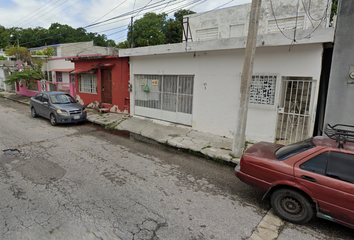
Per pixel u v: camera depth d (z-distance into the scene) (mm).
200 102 8633
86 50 26703
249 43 5633
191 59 8625
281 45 6402
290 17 10359
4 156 5973
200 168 5738
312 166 3363
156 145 7676
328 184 3131
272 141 7160
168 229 3252
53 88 17234
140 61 10508
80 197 4023
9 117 11125
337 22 5801
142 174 5168
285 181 3473
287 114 6996
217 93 8133
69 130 9156
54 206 3715
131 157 6312
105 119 10898
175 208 3809
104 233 3109
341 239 3189
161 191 4387
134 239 3016
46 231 3105
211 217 3596
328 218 3215
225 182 4934
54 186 4402
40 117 11570
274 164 3625
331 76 6020
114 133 9047
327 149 3369
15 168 5227
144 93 10711
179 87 9289
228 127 8047
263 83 7082
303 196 3381
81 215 3494
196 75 8578
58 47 24828
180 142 7633
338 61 5887
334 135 3766
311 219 3656
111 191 4293
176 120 9641
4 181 4559
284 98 6902
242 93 5961
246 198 4242
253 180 3836
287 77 6988
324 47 6434
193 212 3713
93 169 5320
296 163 3490
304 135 6762
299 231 3338
